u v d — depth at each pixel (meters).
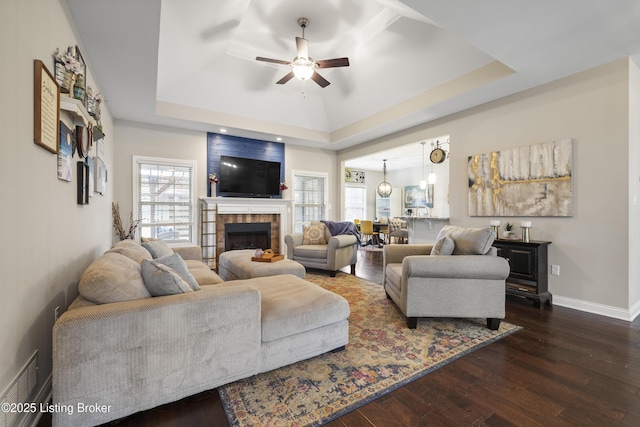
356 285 4.05
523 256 3.30
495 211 3.79
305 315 1.93
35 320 1.44
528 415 1.50
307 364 1.97
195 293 1.62
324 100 5.46
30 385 1.39
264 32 3.67
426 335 2.45
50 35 1.68
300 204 6.66
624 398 1.63
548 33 2.47
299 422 1.43
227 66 4.38
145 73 3.11
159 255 2.86
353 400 1.60
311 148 6.79
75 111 1.85
